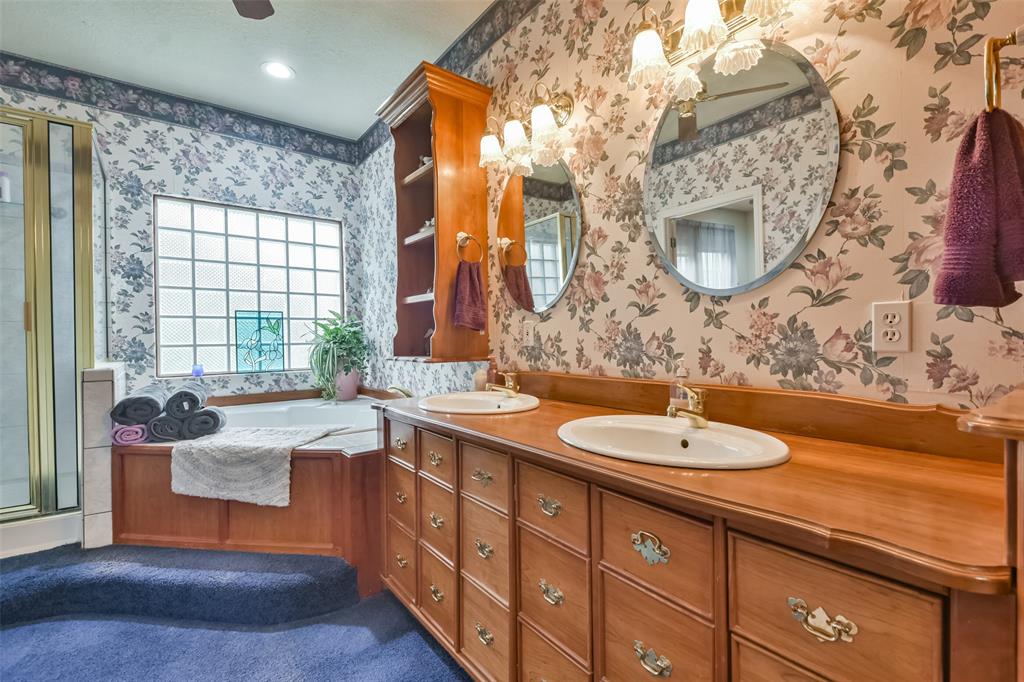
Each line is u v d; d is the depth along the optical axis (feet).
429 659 5.37
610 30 5.41
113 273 9.27
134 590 6.29
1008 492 1.64
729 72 4.08
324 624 6.07
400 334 7.93
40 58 8.50
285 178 11.24
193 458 7.13
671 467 3.02
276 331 11.37
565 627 3.56
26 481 7.58
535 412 5.25
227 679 5.07
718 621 2.52
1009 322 2.85
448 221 7.01
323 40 8.00
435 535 5.25
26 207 7.60
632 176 5.16
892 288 3.31
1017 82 2.82
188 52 8.34
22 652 5.54
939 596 1.78
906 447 3.21
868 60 3.41
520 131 6.26
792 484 2.63
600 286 5.58
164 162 9.78
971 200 2.41
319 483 6.99
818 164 3.66
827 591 2.11
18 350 7.57
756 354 4.10
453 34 7.88
